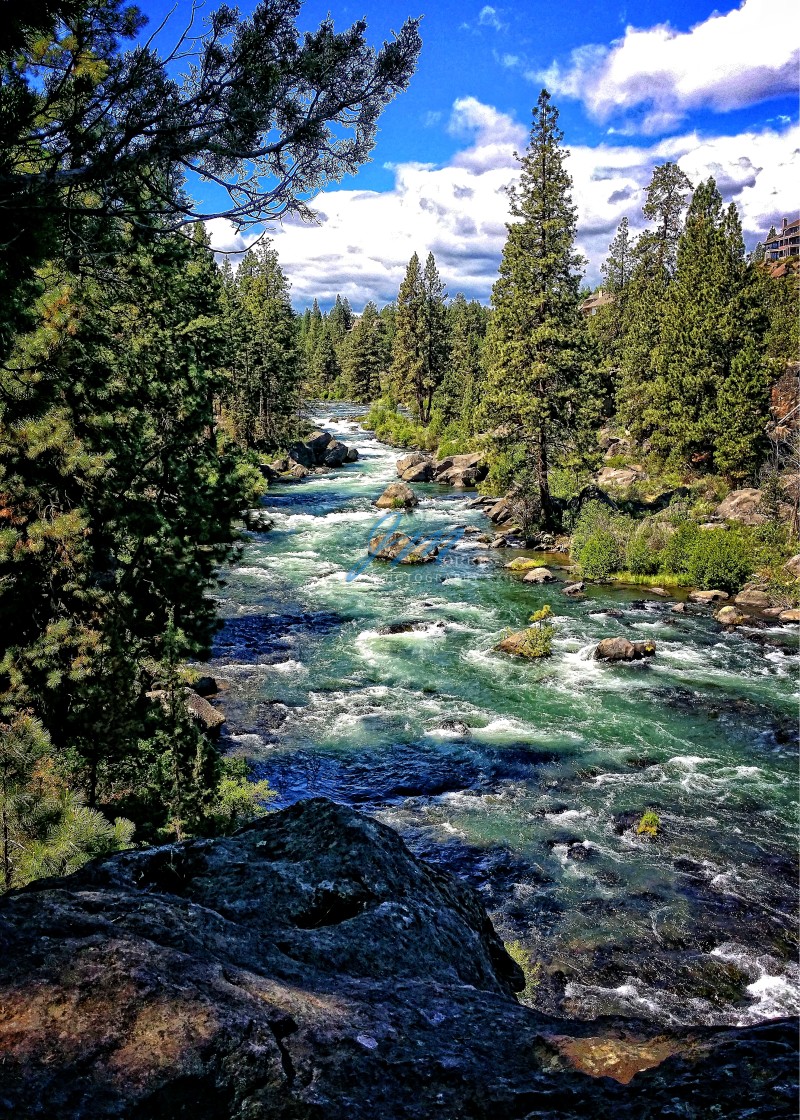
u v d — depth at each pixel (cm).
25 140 515
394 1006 318
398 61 577
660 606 2786
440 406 7300
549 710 1928
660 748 1733
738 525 3512
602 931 1158
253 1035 259
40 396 932
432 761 1680
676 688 2050
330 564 3284
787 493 3600
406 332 7475
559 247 3916
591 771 1639
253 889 436
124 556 1159
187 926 347
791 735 1772
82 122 546
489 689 2058
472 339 8456
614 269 8400
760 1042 254
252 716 1884
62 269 867
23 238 552
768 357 4441
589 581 3120
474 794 1551
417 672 2169
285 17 540
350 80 575
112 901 356
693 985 1048
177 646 1109
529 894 1247
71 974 276
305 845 493
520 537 3812
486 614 2677
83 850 619
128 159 532
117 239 657
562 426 3991
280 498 4678
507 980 479
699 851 1357
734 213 4484
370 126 603
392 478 5484
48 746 690
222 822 1046
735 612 2612
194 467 1246
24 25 495
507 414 4016
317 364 12862
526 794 1551
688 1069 247
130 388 1225
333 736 1791
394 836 528
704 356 4528
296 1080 252
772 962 1091
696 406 4666
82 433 1048
